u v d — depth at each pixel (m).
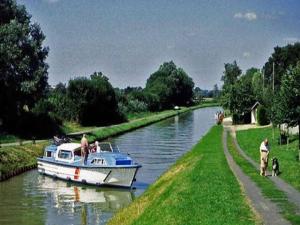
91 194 43.25
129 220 29.16
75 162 48.41
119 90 151.00
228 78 188.75
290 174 34.94
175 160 61.47
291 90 50.25
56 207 38.41
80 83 106.44
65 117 104.44
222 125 102.94
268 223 21.22
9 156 54.41
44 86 79.25
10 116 77.56
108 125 111.50
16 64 73.38
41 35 80.12
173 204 25.88
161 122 135.62
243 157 48.91
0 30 73.75
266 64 145.38
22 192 43.75
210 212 23.14
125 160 46.47
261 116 95.44
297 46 139.75
